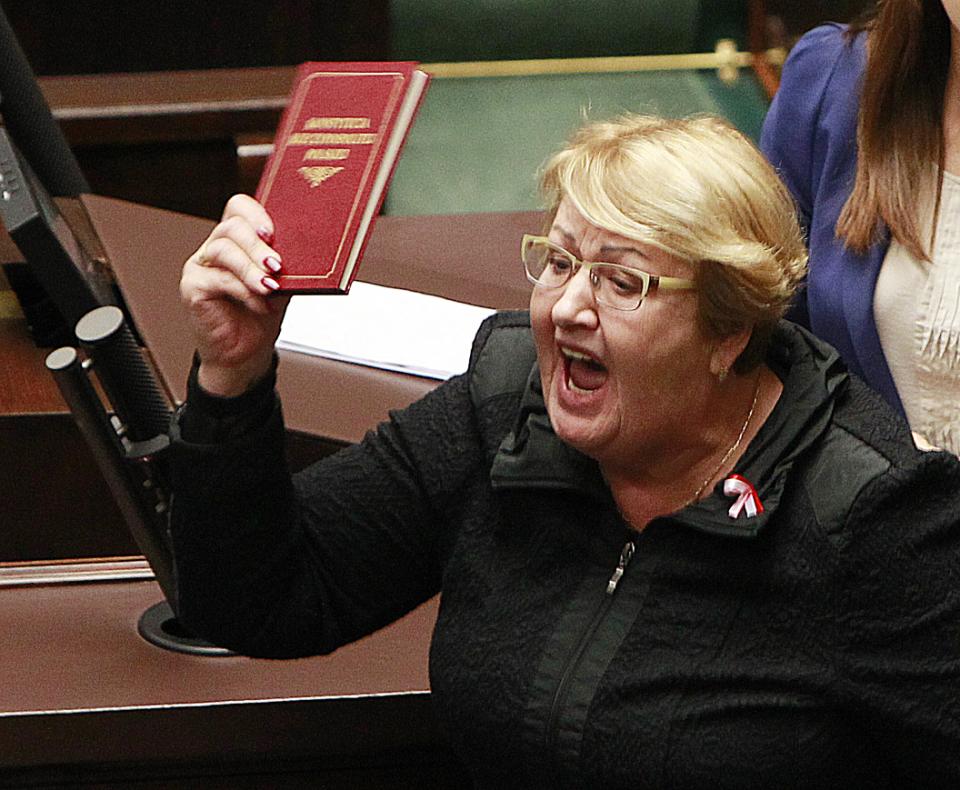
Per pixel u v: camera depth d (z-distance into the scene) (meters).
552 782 6.17
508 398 6.59
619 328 5.77
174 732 7.25
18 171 7.72
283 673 7.44
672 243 5.64
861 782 6.08
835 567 5.87
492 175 22.39
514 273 10.72
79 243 8.95
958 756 5.86
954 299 7.74
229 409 6.32
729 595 6.02
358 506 6.71
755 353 6.06
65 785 7.36
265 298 6.08
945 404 7.98
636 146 5.77
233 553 6.51
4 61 9.95
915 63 7.69
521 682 6.18
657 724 5.97
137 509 7.46
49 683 7.36
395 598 6.83
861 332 7.99
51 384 9.35
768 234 5.84
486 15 25.75
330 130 6.34
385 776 7.57
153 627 7.80
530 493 6.34
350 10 20.16
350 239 6.04
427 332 9.67
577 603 6.23
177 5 19.81
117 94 14.44
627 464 6.14
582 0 25.70
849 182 8.07
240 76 15.06
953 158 7.73
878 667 5.86
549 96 24.59
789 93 8.34
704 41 25.73
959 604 5.83
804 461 6.05
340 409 8.85
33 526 9.04
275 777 7.48
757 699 5.93
